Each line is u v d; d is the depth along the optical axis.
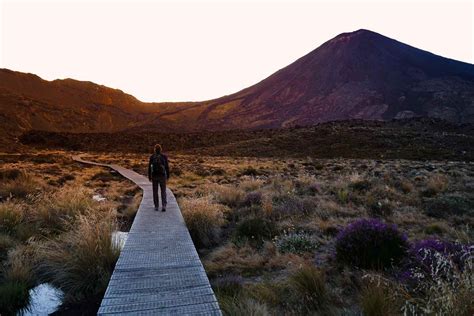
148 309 3.90
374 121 106.50
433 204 11.25
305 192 14.83
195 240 8.67
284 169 30.22
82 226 7.21
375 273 5.60
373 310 4.13
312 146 75.50
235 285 5.60
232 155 71.44
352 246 6.22
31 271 6.14
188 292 4.37
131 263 5.41
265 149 75.31
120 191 16.80
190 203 10.34
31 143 102.75
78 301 5.42
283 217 10.46
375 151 66.12
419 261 5.43
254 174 25.84
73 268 5.94
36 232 8.47
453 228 8.52
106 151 90.19
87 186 18.64
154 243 6.54
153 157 9.89
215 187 16.08
